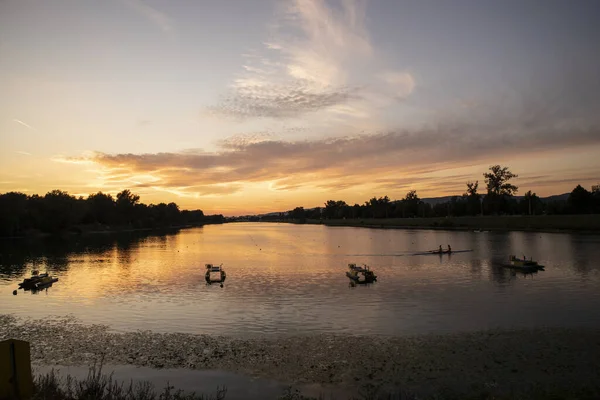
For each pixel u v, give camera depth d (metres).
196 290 37.91
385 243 97.06
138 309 30.16
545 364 17.83
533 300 31.09
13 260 68.25
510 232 122.00
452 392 15.27
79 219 165.75
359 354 19.69
